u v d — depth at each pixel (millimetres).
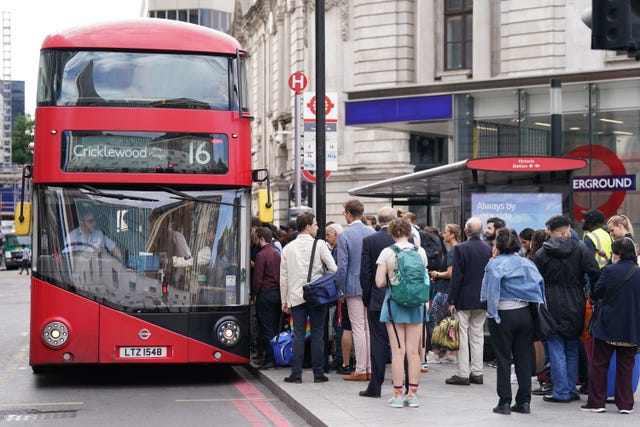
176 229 12180
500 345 9391
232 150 12305
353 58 41125
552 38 32625
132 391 12109
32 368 13859
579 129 22609
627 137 21953
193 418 10016
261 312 13125
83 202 12000
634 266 9344
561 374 10148
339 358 12867
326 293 11430
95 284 11922
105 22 12422
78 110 11992
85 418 10000
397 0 39375
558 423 8820
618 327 9266
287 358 13016
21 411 10461
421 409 9664
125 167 12023
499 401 9453
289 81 19188
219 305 12211
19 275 63062
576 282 10000
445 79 37250
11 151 129625
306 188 21734
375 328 10484
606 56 31641
